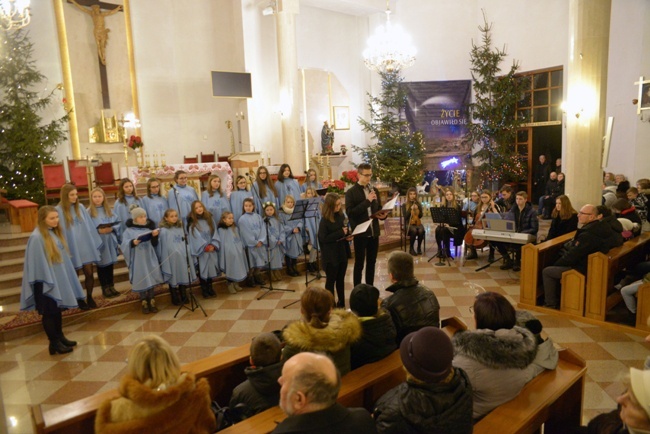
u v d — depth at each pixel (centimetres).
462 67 1463
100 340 546
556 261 626
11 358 504
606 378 424
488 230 770
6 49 1067
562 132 1271
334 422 176
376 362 309
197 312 633
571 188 766
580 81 737
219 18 1355
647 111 1067
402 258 344
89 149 1241
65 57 1188
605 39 722
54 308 503
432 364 204
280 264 759
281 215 798
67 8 1200
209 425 237
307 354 189
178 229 659
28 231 777
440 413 204
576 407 315
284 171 859
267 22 1365
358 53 1555
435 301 341
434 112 1468
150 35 1328
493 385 258
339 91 1523
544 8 1281
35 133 1071
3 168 1048
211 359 327
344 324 278
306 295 300
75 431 252
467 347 261
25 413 386
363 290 316
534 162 1395
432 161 1479
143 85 1323
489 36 1401
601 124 741
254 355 273
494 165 1380
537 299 638
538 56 1305
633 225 655
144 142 1327
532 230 783
